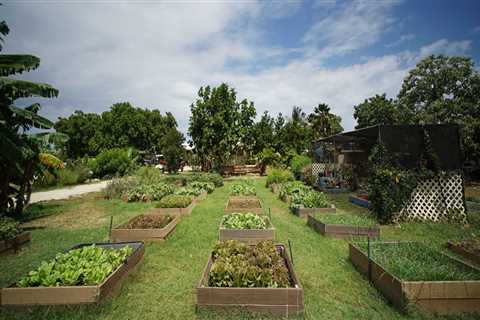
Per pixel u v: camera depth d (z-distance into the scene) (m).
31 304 2.68
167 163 25.44
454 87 19.84
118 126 35.19
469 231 5.72
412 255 3.50
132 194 10.05
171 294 3.13
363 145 11.98
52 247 4.88
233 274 2.86
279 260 3.44
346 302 2.93
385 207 6.53
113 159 22.23
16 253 4.56
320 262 4.05
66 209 8.68
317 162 16.58
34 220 7.21
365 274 3.51
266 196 11.23
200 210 8.06
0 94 6.60
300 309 2.64
